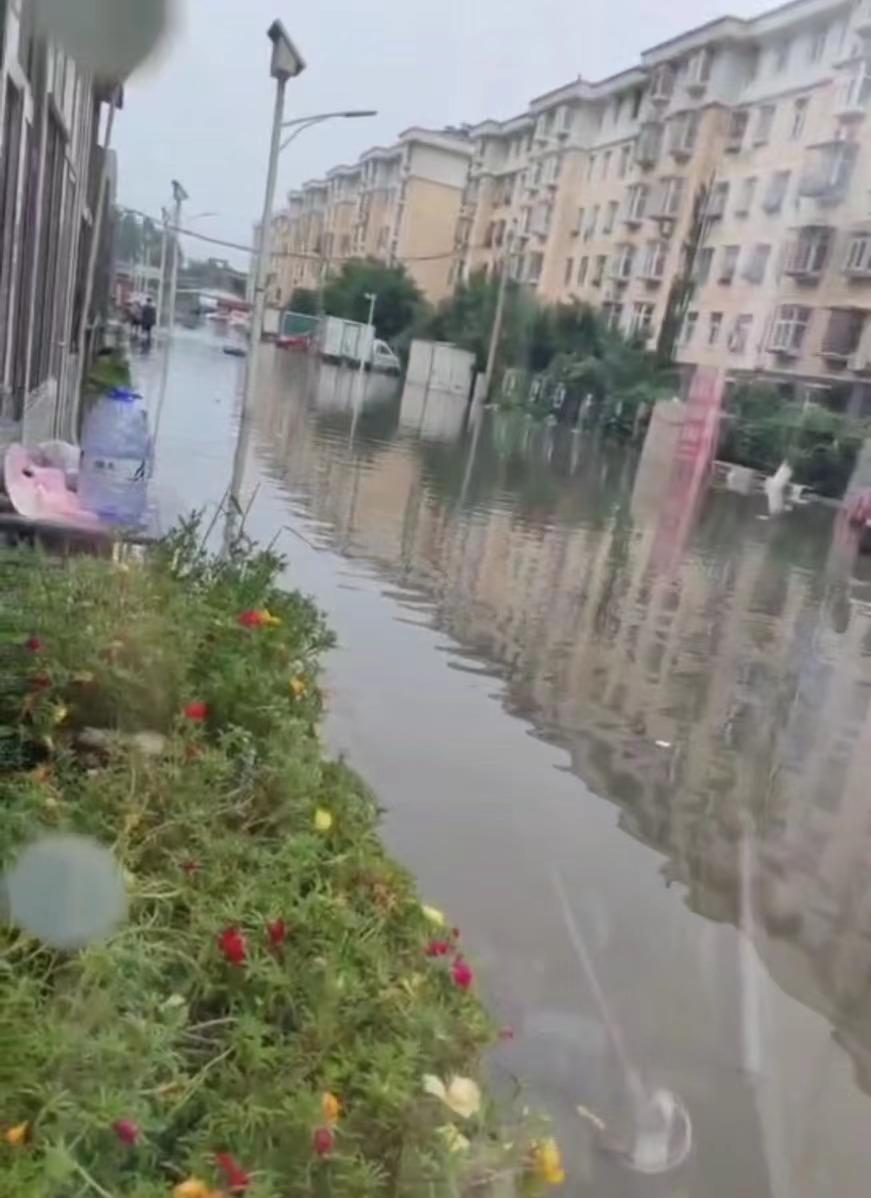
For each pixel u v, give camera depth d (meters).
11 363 3.72
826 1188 1.73
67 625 1.92
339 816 1.75
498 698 4.38
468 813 3.14
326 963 1.24
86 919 1.18
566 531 7.33
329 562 6.30
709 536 5.99
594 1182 1.60
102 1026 1.03
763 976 2.32
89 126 5.73
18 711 1.71
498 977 2.20
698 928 2.55
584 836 3.09
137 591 2.23
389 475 9.12
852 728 4.03
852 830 3.00
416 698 4.13
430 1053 1.19
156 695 1.83
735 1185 1.70
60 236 5.48
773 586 5.77
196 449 7.25
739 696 4.52
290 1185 0.98
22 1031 0.98
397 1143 1.06
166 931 1.24
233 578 2.73
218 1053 1.12
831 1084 1.99
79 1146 0.92
